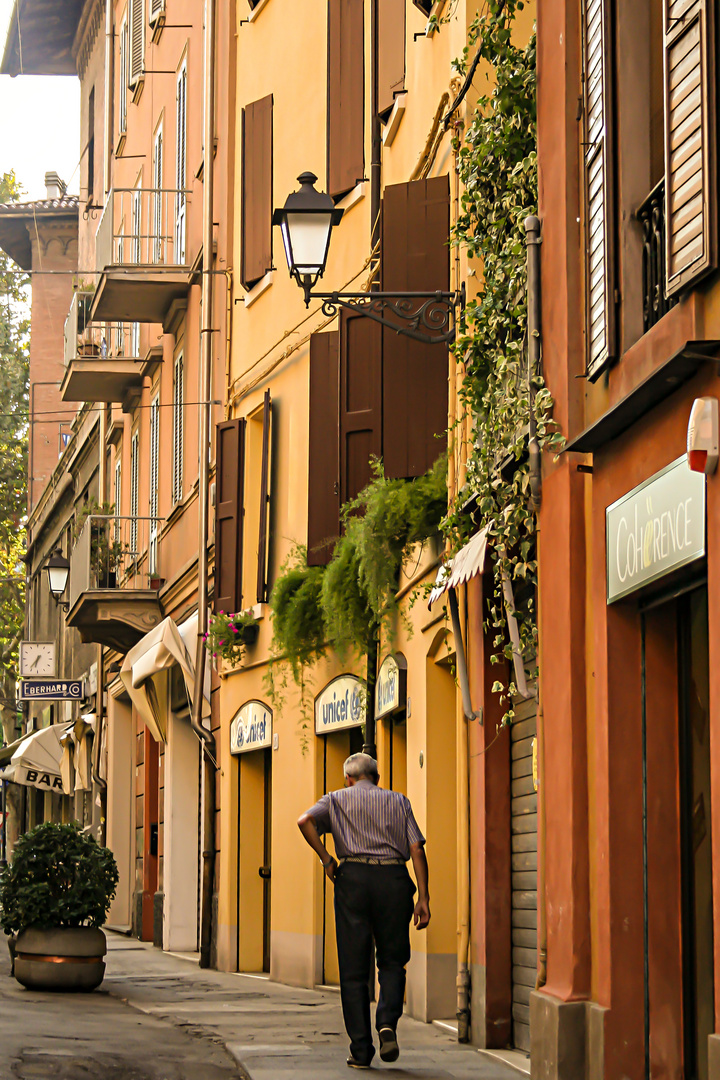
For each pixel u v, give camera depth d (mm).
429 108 13930
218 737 21172
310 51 18703
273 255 19562
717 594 6875
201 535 21422
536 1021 9156
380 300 12602
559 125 9711
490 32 11180
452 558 11477
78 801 37969
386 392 13352
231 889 19875
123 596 25844
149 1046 10508
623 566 8375
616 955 8414
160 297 24922
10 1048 9719
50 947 14703
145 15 29328
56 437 50188
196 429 23578
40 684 35062
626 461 8422
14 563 53188
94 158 38125
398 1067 9688
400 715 14984
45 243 49781
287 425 18734
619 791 8562
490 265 10992
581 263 9414
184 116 25438
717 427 6887
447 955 12773
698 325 7254
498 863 11312
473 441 11328
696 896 8203
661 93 8727
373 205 15656
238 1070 9633
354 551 14383
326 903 16844
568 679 9148
